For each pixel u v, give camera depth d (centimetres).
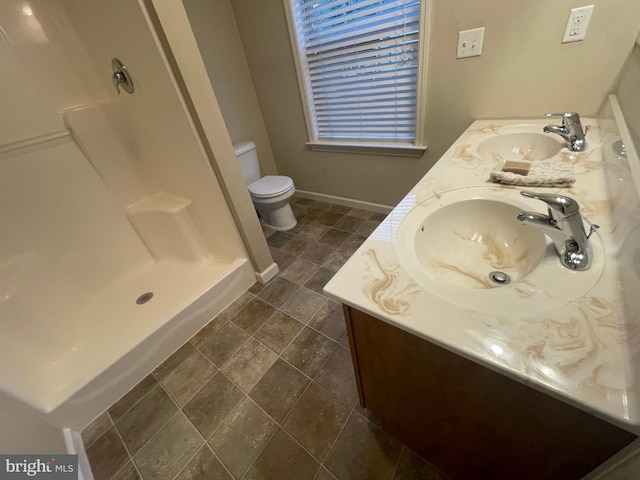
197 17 198
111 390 129
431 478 95
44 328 136
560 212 54
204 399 127
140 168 183
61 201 158
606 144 93
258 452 107
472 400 59
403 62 170
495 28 131
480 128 142
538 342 45
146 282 182
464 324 50
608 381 39
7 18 133
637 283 43
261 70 230
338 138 232
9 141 139
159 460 109
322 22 184
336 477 98
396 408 84
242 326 160
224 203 158
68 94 154
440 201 87
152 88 132
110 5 117
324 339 147
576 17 114
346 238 224
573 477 54
